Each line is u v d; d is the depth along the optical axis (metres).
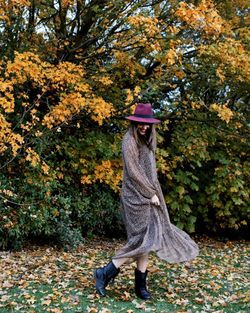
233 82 6.80
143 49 6.36
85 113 6.21
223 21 6.11
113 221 7.45
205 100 7.50
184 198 7.70
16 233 6.01
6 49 6.47
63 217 6.47
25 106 5.74
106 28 6.31
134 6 5.93
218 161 8.07
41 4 6.23
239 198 7.83
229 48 5.81
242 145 7.78
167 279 4.75
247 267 5.76
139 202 3.89
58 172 6.51
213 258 6.30
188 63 6.43
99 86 6.46
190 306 3.84
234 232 8.61
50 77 5.62
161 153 6.83
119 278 4.66
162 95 7.32
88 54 6.69
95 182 7.07
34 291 4.10
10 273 4.76
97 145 6.64
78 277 4.65
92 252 6.26
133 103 6.20
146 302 3.89
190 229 7.71
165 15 6.23
